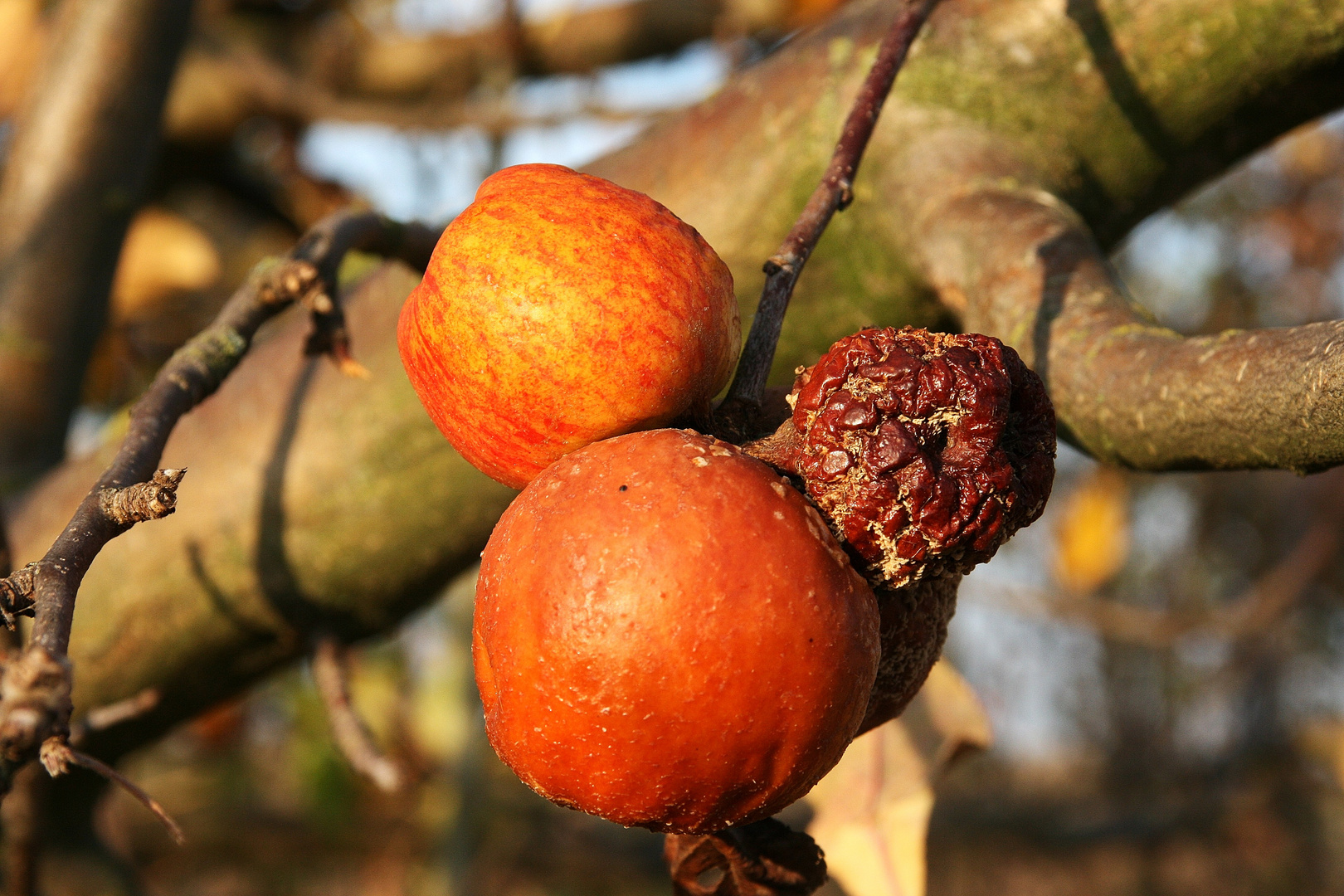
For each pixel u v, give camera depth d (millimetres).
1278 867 1828
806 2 1010
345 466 621
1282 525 1874
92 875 986
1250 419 396
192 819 1478
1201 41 537
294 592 642
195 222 1198
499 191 395
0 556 506
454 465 610
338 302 500
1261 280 1760
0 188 795
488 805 1396
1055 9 541
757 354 395
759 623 365
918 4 425
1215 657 2035
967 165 522
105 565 654
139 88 789
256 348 678
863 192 543
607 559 366
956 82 543
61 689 329
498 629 374
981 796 1923
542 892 1547
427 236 534
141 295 1107
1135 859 1880
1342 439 378
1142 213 582
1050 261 471
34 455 767
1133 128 548
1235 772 1933
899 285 545
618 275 384
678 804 375
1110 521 1621
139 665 666
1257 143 570
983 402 378
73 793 766
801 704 367
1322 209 1706
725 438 395
